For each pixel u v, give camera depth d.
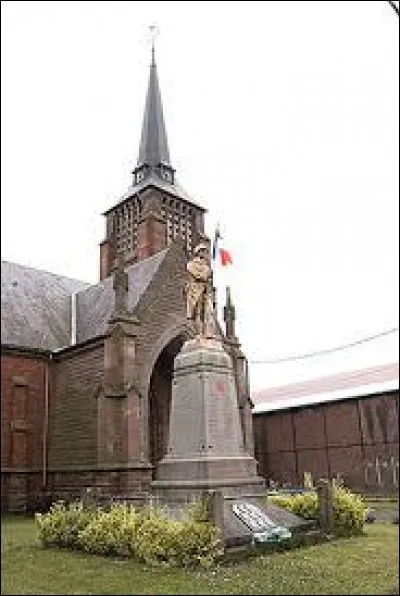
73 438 30.77
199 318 16.17
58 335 35.84
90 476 28.67
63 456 31.09
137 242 46.94
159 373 34.94
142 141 54.94
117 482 27.00
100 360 30.25
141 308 30.81
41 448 31.91
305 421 37.28
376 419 33.53
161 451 34.00
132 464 27.11
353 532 14.96
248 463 14.91
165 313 31.92
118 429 27.83
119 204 50.44
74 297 40.81
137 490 26.81
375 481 32.78
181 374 15.60
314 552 12.37
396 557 11.78
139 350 29.89
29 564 11.85
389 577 10.04
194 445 14.57
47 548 14.01
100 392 28.50
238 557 11.62
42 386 32.97
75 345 31.92
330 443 35.56
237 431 15.30
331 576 10.15
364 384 37.09
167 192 49.12
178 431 15.16
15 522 25.20
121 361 28.77
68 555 12.83
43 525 14.49
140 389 29.22
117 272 30.80
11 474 30.38
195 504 12.44
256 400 43.28
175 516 13.28
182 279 33.50
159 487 14.47
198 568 10.95
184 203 50.69
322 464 35.69
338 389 38.31
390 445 32.50
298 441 37.41
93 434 29.42
